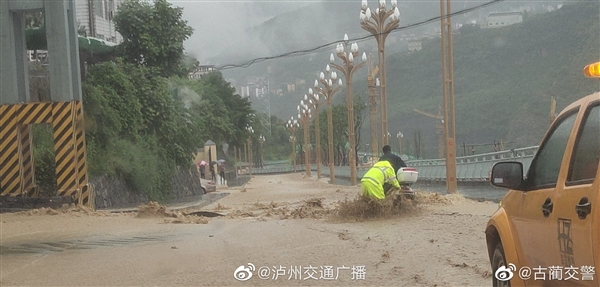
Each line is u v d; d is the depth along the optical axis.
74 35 18.98
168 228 13.36
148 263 9.23
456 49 102.06
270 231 12.31
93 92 24.80
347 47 40.44
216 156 67.75
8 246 11.18
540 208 4.61
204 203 26.56
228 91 88.12
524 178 5.10
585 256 3.78
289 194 30.11
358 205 13.53
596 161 3.90
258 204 21.34
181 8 34.25
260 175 94.88
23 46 19.09
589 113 4.23
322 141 91.31
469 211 13.84
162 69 33.97
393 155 14.91
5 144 17.59
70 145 17.56
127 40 32.84
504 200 5.55
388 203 13.44
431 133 100.25
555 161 4.66
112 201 25.11
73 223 14.45
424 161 48.56
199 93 59.81
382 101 28.05
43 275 8.58
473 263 8.16
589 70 4.13
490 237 5.84
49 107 17.53
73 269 8.94
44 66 27.66
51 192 19.95
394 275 7.75
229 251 10.06
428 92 120.12
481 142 75.94
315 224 13.12
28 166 18.28
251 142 100.19
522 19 99.38
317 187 38.44
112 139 26.05
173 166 32.47
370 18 27.86
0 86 18.23
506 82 82.06
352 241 10.52
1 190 17.59
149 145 29.53
